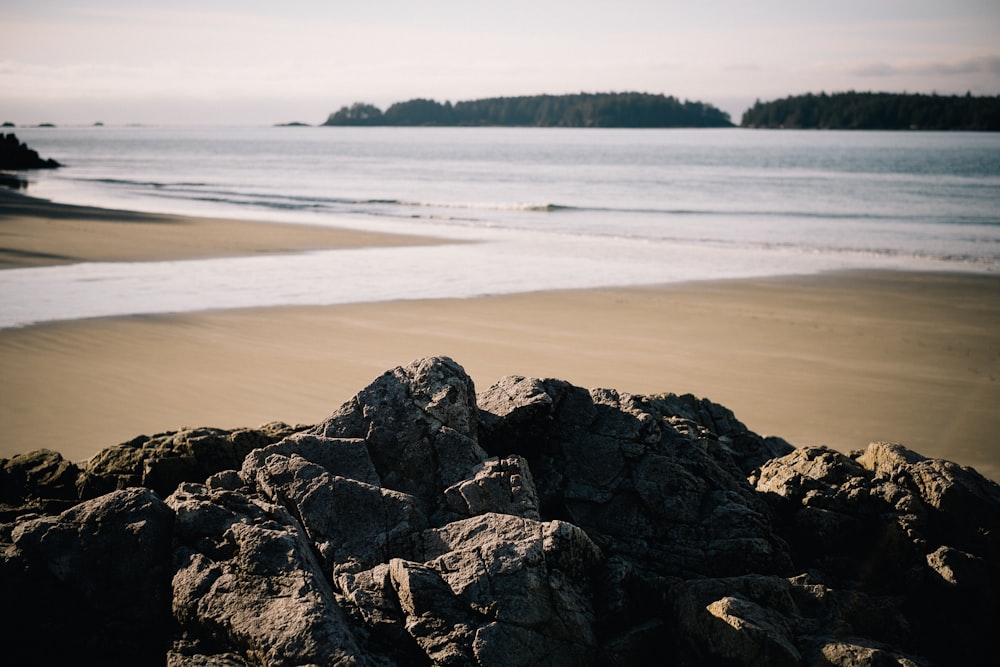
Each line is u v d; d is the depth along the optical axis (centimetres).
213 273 3278
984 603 750
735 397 1888
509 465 802
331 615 594
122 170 11956
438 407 838
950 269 3741
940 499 838
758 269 3681
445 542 699
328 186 9238
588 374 2020
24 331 2262
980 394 1928
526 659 617
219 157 17212
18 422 1580
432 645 616
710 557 800
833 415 1780
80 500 896
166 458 898
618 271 3553
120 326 2345
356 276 3288
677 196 8056
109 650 630
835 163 14075
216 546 655
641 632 667
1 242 3838
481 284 3169
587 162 15088
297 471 759
